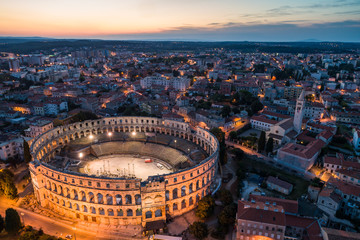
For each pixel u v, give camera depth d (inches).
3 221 4050.2
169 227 4188.0
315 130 7775.6
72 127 6894.7
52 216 4466.0
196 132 6806.1
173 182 4264.3
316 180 5147.6
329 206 4276.6
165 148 6663.4
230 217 4060.0
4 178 4840.1
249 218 3646.7
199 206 4328.3
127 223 4269.2
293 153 5876.0
